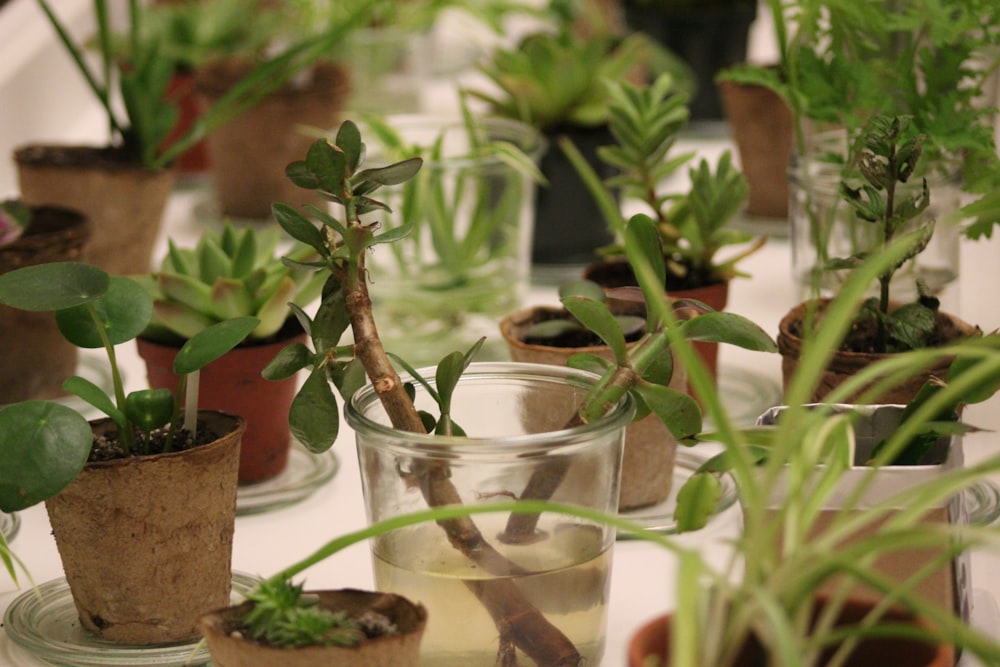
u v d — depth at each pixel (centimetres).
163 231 144
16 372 116
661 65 159
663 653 67
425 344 123
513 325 107
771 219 142
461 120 131
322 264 90
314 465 110
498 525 87
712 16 163
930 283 112
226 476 94
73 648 94
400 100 162
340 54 156
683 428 91
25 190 131
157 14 160
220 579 95
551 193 134
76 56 133
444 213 122
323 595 81
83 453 90
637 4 166
